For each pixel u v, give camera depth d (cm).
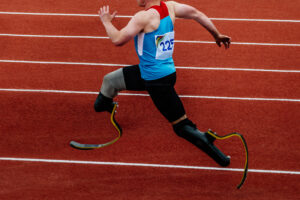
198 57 1916
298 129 1484
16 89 1708
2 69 1828
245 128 1492
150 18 1020
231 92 1686
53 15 2295
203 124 1514
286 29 2138
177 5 1130
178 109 1134
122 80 1233
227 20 2225
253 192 1226
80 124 1524
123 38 1039
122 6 2400
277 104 1612
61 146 1416
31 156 1370
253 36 2077
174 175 1294
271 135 1456
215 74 1797
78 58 1919
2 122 1524
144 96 1678
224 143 1425
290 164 1330
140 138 1453
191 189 1239
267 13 2297
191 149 1404
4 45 2005
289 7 2356
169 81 1117
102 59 1912
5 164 1332
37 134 1470
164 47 1072
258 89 1698
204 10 2327
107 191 1231
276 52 1941
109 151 1392
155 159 1359
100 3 2431
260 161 1345
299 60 1883
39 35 2100
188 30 2131
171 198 1206
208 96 1666
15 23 2203
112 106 1339
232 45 2002
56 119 1548
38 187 1246
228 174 1296
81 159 1359
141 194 1220
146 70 1109
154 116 1564
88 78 1781
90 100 1655
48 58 1912
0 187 1241
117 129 1385
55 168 1320
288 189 1235
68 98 1662
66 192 1228
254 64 1858
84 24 2211
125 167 1326
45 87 1722
